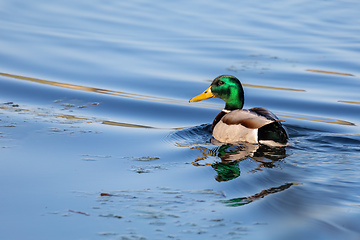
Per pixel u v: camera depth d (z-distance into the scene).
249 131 12.12
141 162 10.73
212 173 10.01
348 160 10.80
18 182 9.41
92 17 26.75
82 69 19.38
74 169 10.18
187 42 23.22
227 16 27.78
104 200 8.53
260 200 8.56
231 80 14.00
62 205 8.34
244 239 7.17
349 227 7.58
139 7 29.02
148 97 16.89
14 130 12.73
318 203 8.51
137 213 7.99
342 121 14.83
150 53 21.53
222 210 8.13
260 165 10.48
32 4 28.73
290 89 17.98
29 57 20.41
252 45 23.11
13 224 7.67
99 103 15.95
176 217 7.87
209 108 16.34
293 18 27.78
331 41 24.11
